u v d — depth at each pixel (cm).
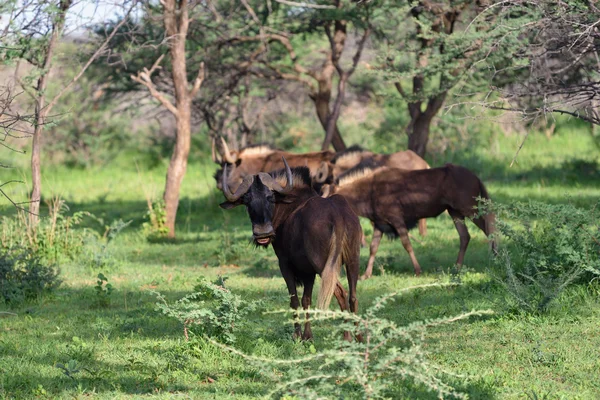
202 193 6506
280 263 2005
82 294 2864
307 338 1958
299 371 1524
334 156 4188
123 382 1666
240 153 4528
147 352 1923
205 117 5575
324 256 1834
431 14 3909
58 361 1864
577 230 2388
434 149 6956
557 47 2538
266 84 6444
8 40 2623
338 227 1803
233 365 1767
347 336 1848
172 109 4484
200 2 4316
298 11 4934
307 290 1998
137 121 9556
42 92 3241
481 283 2611
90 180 7906
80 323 2361
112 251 3866
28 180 7544
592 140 7162
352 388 1531
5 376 1716
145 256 3925
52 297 2797
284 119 7962
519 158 6838
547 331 1956
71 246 3738
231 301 1950
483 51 3025
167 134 9325
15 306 2692
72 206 6138
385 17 4209
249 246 3822
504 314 2116
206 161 8619
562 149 7169
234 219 5234
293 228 1914
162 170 8431
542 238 2598
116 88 5512
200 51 5238
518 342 1870
